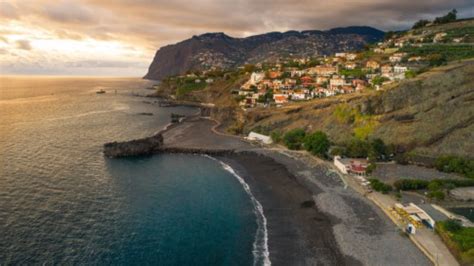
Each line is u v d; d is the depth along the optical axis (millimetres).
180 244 65375
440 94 130625
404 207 74750
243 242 66250
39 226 69562
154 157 127375
